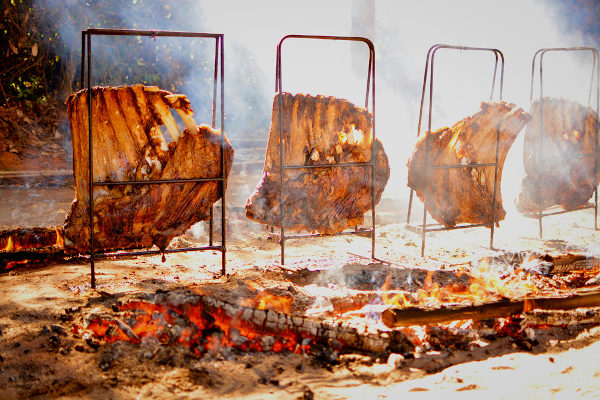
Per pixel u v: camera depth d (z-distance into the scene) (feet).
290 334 8.95
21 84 24.44
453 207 13.32
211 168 11.09
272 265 12.03
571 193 15.28
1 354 8.38
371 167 12.28
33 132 23.44
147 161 10.73
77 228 10.57
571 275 11.84
